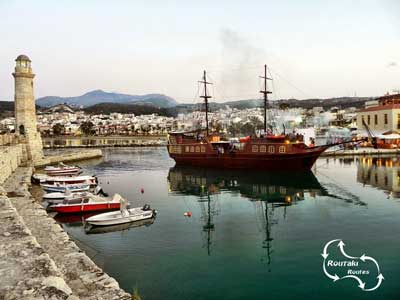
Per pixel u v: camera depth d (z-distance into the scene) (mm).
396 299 14430
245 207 33406
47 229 20016
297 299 14602
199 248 21281
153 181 53594
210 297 14844
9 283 9070
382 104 99000
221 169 64625
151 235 24016
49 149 138000
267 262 18812
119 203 31391
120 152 125875
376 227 24797
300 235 23531
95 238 23297
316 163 66625
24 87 67188
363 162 66125
